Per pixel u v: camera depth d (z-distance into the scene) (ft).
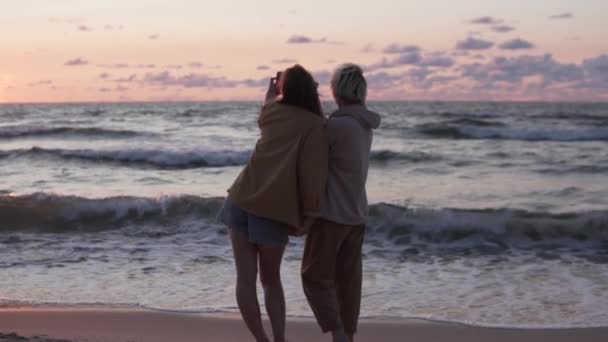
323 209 13.79
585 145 82.38
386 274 26.05
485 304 21.75
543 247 31.14
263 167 13.44
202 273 26.16
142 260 28.66
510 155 71.61
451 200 44.45
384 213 34.55
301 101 13.58
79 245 31.96
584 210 39.06
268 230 13.46
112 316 20.36
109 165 67.46
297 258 28.02
